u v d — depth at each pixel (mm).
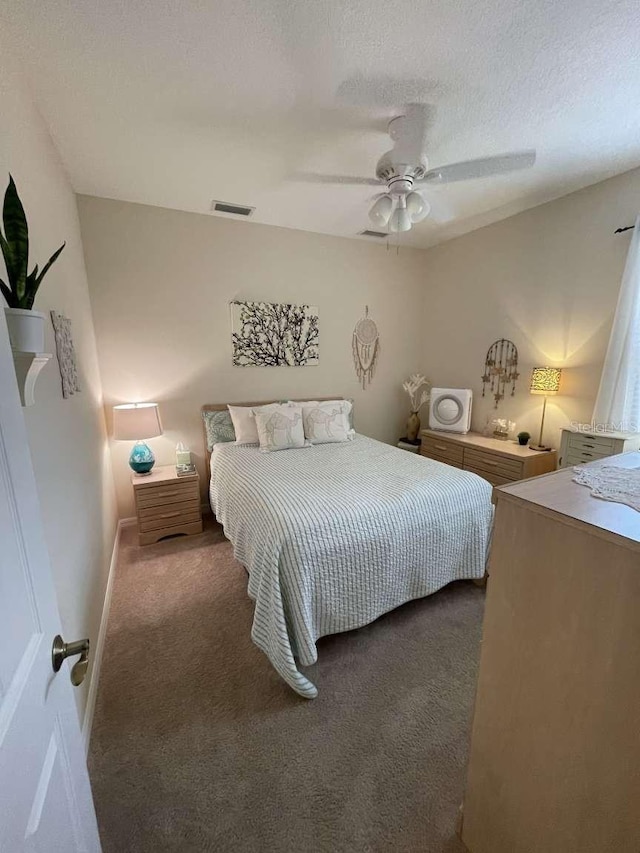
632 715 697
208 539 2961
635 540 664
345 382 4027
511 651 916
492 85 1625
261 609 1668
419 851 1062
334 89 1645
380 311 4090
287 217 3201
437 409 3777
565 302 2883
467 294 3738
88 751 1323
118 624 1994
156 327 3080
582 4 1252
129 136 1970
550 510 801
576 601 772
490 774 993
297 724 1429
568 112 1819
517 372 3309
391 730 1405
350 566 1729
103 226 2797
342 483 2191
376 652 1783
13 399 635
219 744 1353
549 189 2703
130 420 2740
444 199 2881
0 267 1062
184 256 3092
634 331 2426
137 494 2793
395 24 1319
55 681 684
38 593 659
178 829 1106
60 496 1402
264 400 3613
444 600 2172
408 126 1906
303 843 1075
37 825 539
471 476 2264
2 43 1264
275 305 3502
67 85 1578
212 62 1484
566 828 829
